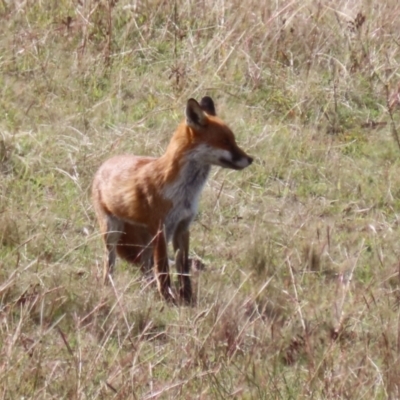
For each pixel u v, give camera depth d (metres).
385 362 9.50
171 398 8.80
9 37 16.30
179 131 11.34
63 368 9.23
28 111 14.80
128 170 11.47
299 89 15.66
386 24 17.12
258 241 11.99
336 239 12.56
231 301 10.40
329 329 10.15
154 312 10.44
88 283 10.91
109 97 15.30
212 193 13.23
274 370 9.42
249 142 14.41
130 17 16.92
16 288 10.51
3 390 8.56
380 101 15.91
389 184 13.82
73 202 12.77
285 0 17.28
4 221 11.77
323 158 14.42
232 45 16.41
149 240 11.63
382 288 11.22
